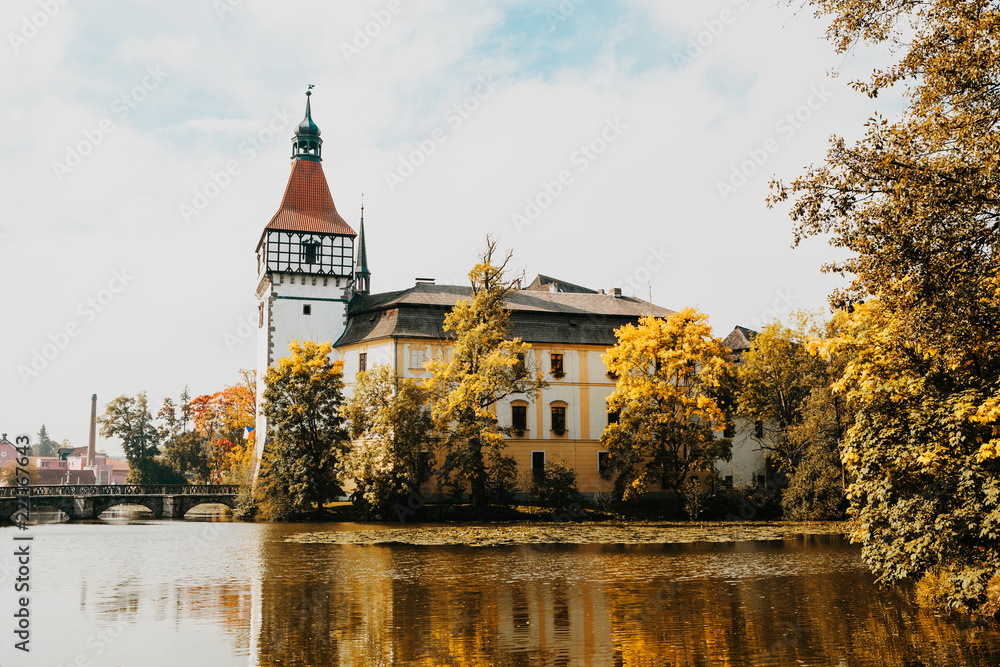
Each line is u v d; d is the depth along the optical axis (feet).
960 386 52.95
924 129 49.14
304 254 227.40
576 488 193.36
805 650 52.01
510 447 208.13
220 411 328.49
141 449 352.08
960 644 52.90
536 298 229.66
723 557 103.60
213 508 271.69
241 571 91.81
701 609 66.33
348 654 52.54
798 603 68.59
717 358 181.47
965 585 50.62
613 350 191.01
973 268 48.55
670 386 184.96
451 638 56.65
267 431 206.28
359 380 187.93
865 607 66.49
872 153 49.34
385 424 178.70
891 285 50.93
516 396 210.79
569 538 133.18
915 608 65.82
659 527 158.30
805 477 173.78
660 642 54.90
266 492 190.60
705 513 186.91
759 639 55.31
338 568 93.97
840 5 50.70
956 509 50.88
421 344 205.98
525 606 68.44
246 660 51.24
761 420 196.13
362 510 183.93
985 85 48.24
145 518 217.56
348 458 180.86
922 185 47.96
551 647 53.93
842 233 51.44
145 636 57.98
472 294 199.72
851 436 56.44
